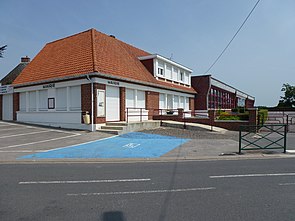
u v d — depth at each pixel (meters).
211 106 31.62
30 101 19.67
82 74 15.23
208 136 14.62
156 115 21.19
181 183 5.82
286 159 8.92
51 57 20.27
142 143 11.99
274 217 3.92
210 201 4.64
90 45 17.86
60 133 14.53
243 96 49.72
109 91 16.67
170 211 4.18
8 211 4.18
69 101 16.61
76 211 4.18
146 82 19.61
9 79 27.05
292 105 66.62
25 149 10.29
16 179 6.16
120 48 22.05
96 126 15.31
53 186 5.59
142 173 6.79
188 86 29.56
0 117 23.06
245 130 16.23
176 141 12.69
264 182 5.90
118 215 4.02
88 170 7.16
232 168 7.41
